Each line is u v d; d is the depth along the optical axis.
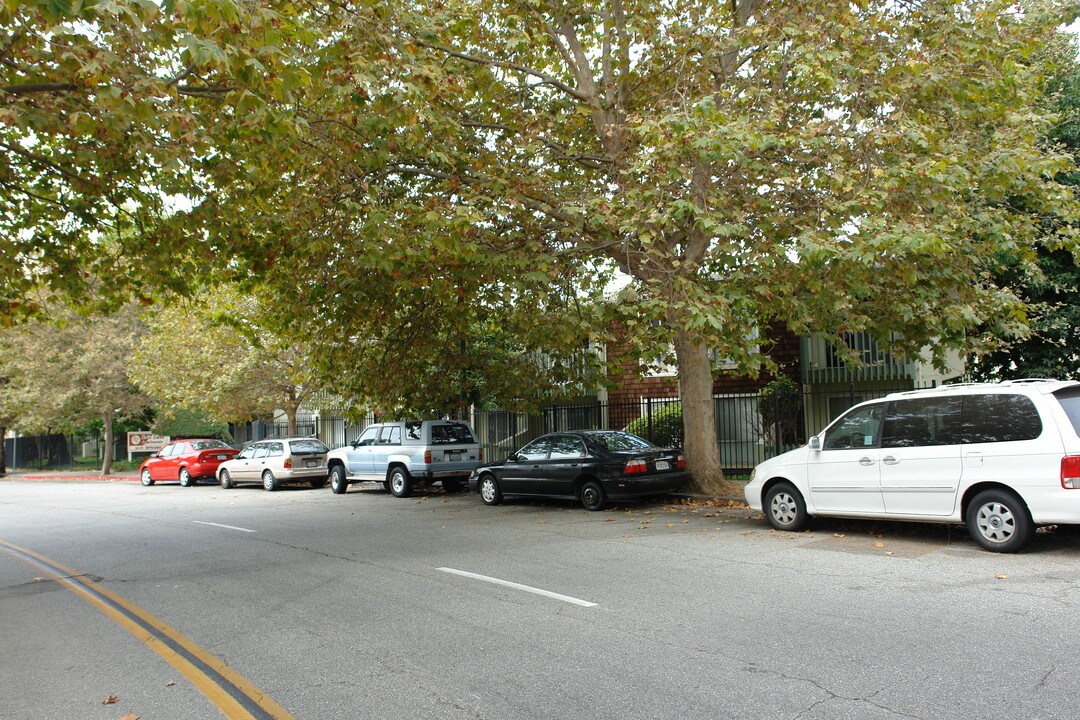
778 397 17.42
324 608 7.02
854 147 11.08
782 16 11.74
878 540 9.27
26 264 11.28
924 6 11.96
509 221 12.57
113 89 7.01
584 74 13.90
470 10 11.38
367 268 11.85
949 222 10.80
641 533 10.58
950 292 13.52
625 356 14.52
